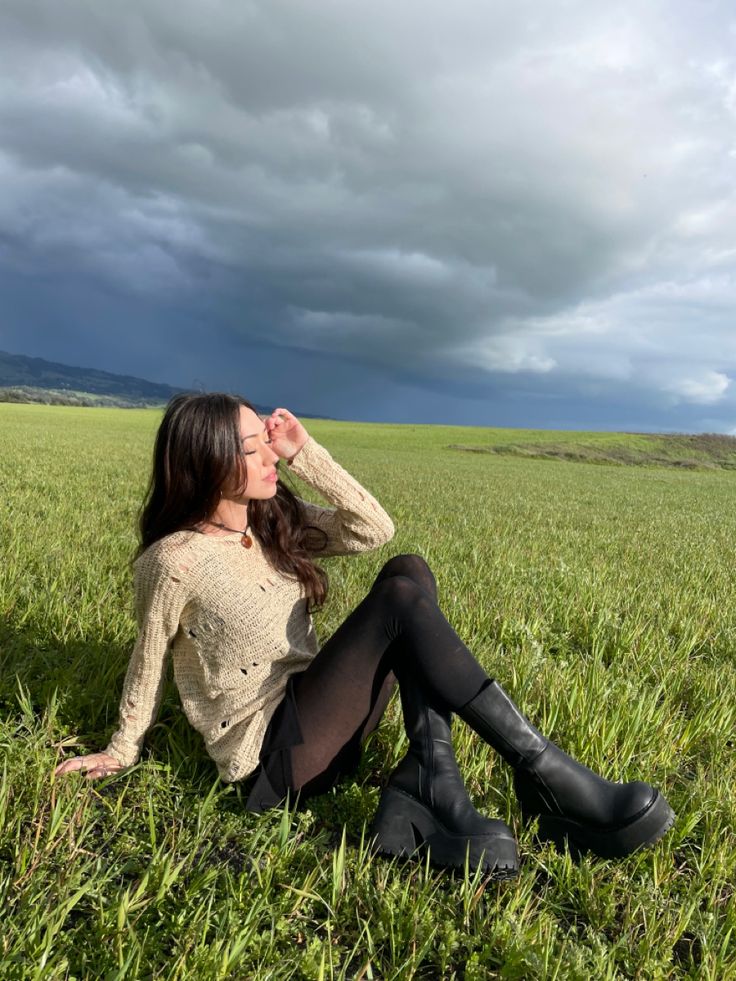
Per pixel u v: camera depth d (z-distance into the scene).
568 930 1.95
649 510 16.36
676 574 7.29
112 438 34.62
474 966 1.74
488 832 2.01
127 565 5.24
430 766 2.13
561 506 15.46
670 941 1.87
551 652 4.41
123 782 2.48
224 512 2.29
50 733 2.62
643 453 70.75
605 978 1.71
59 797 2.23
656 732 3.07
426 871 2.00
